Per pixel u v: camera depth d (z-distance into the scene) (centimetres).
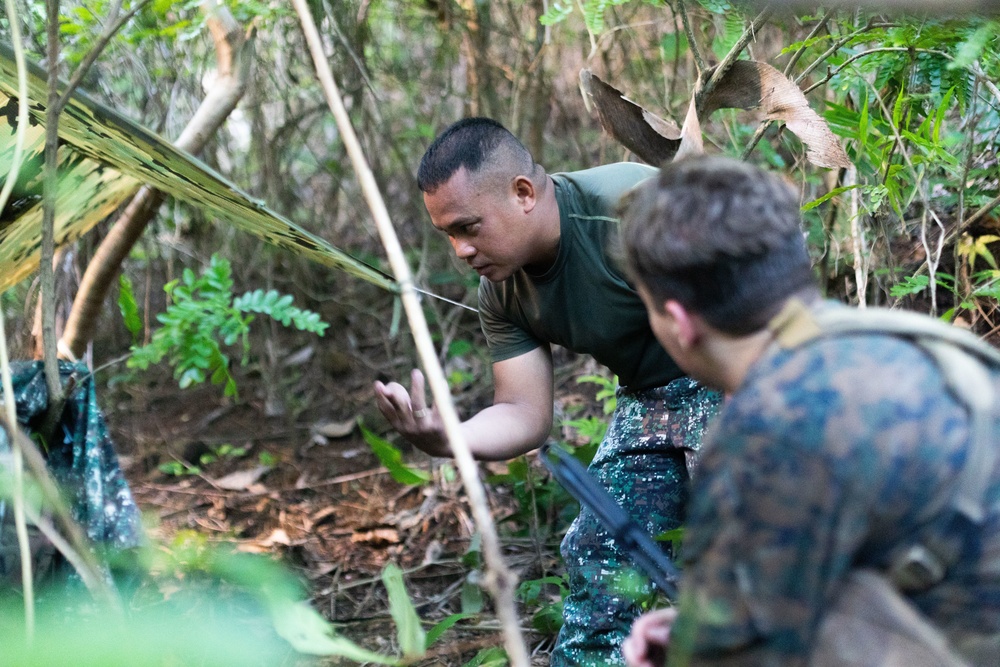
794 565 103
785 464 103
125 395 478
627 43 410
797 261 117
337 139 498
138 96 411
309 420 456
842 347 108
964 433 104
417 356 463
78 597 200
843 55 267
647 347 223
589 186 214
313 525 369
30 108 194
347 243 523
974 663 107
